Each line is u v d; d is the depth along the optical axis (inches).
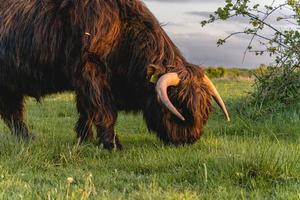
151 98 337.4
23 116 412.5
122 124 484.4
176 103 323.0
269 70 484.1
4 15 370.6
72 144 350.9
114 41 340.8
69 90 370.6
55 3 353.4
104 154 328.8
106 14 337.1
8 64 369.1
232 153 281.0
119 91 352.8
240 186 246.2
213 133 410.6
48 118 544.7
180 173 265.3
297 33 465.4
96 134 378.6
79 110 355.3
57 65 353.1
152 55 335.3
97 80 340.2
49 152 308.5
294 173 252.1
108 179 263.4
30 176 263.3
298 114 444.1
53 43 348.2
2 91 396.2
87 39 334.6
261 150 273.0
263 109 459.8
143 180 262.8
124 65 343.9
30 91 374.9
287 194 223.3
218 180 249.0
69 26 343.9
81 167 295.9
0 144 313.4
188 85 322.0
